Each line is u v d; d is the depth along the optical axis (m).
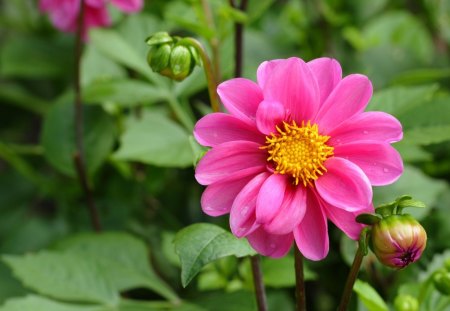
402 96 0.74
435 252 0.78
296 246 0.60
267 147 0.59
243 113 0.59
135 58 0.87
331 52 1.01
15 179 0.96
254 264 0.65
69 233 0.91
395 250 0.57
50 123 0.87
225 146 0.58
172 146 0.80
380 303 0.64
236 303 0.71
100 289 0.74
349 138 0.60
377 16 1.12
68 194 0.91
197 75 0.83
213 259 0.60
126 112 0.92
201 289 0.76
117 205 0.90
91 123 0.87
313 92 0.59
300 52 1.01
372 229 0.58
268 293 0.85
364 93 0.59
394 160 0.58
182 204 0.93
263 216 0.57
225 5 0.76
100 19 0.90
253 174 0.59
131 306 0.74
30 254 0.75
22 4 1.14
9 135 1.17
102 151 0.86
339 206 0.58
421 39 1.03
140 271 0.77
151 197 0.90
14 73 1.07
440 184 0.79
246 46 0.96
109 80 0.84
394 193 0.78
